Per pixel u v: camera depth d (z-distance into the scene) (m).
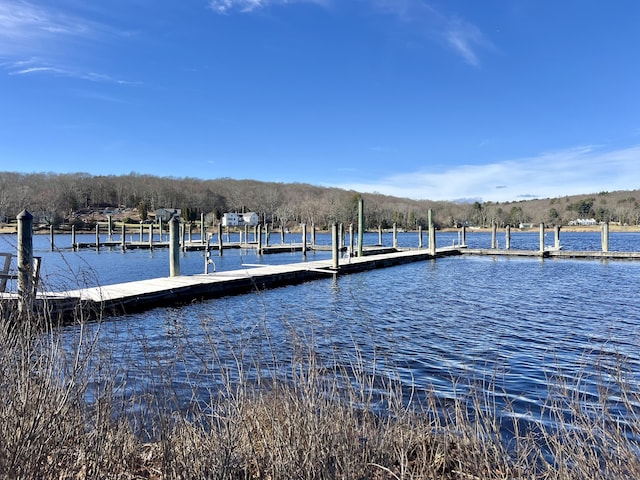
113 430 3.19
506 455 3.36
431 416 4.46
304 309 11.89
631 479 2.85
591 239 64.69
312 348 4.89
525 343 8.55
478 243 57.75
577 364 7.11
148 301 11.73
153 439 3.36
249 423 3.42
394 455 3.32
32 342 3.44
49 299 4.95
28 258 8.52
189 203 102.94
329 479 2.86
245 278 15.43
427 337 8.96
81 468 2.80
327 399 3.66
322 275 19.69
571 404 3.86
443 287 16.69
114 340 4.85
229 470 2.94
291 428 3.16
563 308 12.31
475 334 9.25
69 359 3.46
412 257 27.94
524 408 5.11
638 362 6.98
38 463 2.54
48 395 2.92
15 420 2.64
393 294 14.98
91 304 5.40
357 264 22.20
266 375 4.68
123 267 25.05
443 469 3.31
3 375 2.88
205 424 3.62
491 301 13.52
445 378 6.38
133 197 103.00
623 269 22.41
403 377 6.33
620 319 10.80
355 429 3.39
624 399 3.65
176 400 3.55
